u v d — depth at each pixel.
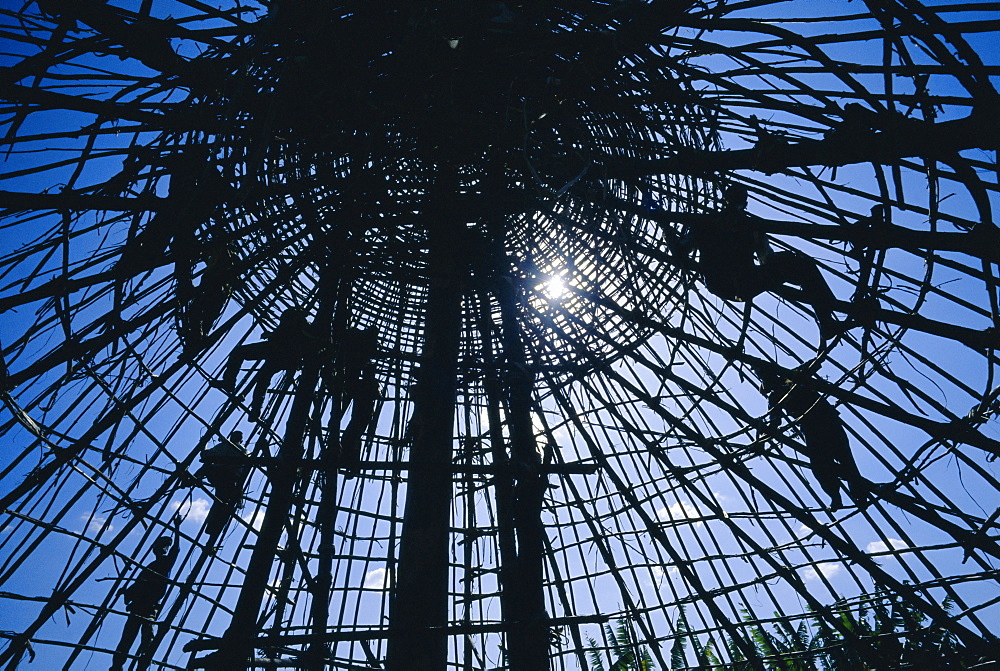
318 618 12.84
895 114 7.38
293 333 11.59
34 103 7.77
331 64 9.28
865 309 8.91
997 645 9.45
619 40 8.45
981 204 7.18
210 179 8.41
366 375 11.85
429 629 9.25
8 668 9.16
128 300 9.41
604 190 11.56
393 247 14.27
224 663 9.00
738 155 8.21
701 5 7.98
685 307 14.13
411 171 13.09
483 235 14.16
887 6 7.30
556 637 11.42
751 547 12.59
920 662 10.20
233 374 11.70
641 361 13.31
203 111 8.76
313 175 11.68
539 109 10.18
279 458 10.59
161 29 8.05
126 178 8.57
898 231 7.90
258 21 8.88
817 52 7.60
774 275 9.59
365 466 10.62
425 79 9.81
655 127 10.40
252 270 12.48
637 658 12.91
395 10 9.46
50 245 9.60
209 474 12.59
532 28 10.03
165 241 8.64
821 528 11.64
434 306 13.08
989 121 6.80
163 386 11.77
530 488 10.53
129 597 11.87
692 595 13.12
